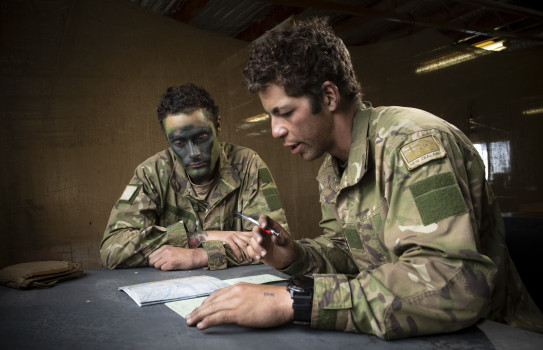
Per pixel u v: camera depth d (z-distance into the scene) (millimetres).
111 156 3879
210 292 1177
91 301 1158
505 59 6773
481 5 5082
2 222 3289
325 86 1011
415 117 983
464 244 798
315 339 791
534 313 1139
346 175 1104
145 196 1983
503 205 6598
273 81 998
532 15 5430
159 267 1679
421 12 5930
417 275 804
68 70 3707
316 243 1356
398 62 5715
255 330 852
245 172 2168
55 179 3574
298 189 4969
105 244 1814
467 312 775
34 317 1013
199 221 2064
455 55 6242
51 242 3512
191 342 792
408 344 754
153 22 4223
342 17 5594
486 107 6527
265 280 1345
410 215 870
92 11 3848
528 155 6934
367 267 1161
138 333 856
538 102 7086
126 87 4008
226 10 4922
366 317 798
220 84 4574
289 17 4719
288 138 1057
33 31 3539
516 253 1429
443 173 857
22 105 3461
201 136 1900
